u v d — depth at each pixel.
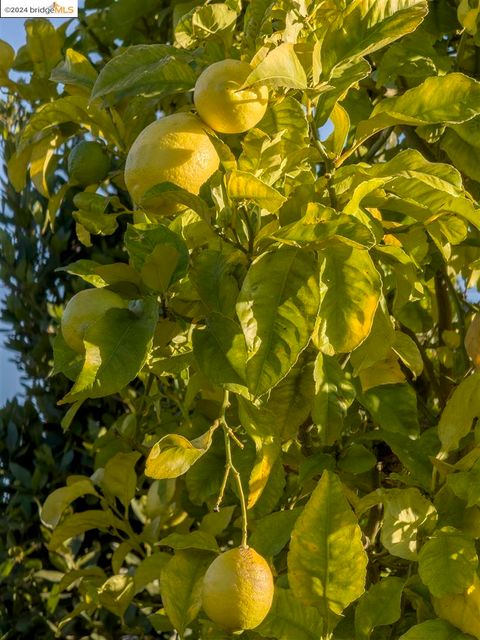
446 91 1.09
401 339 1.25
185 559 1.17
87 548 2.64
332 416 1.23
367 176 1.06
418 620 1.18
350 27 1.04
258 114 0.99
